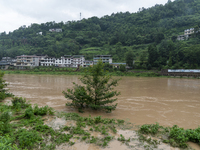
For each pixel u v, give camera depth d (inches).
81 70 2491.4
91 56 3513.8
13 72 2338.8
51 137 268.7
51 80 1387.8
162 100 635.5
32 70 2506.2
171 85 1166.3
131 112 460.4
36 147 238.4
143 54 2849.4
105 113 442.9
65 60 3122.5
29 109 387.2
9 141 232.5
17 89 840.9
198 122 388.2
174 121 391.2
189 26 4146.2
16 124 319.0
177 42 3196.4
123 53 3518.7
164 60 2642.7
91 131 307.0
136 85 1133.7
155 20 4990.2
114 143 260.4
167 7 5290.4
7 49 4010.8
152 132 305.9
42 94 702.5
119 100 620.7
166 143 265.3
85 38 4717.0
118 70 2532.0
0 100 551.5
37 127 305.1
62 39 4872.0
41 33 5354.3
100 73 460.4
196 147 254.2
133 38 4087.1
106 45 4247.0
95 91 454.0
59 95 684.1
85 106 506.0
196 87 1070.4
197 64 2356.1
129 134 298.8
